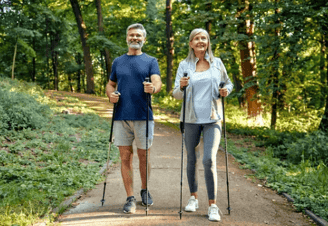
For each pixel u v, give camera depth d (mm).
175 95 3373
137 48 3377
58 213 3242
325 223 3258
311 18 8672
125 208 3295
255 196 4180
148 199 3559
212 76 3256
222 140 8633
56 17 23094
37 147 5820
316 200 3859
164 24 22891
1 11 17141
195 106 3250
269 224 3207
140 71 3348
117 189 4168
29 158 5250
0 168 4336
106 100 15711
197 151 3439
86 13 22891
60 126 7762
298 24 8398
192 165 3398
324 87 10922
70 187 4016
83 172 4758
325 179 4777
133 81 3348
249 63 12422
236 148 7652
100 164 5383
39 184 3924
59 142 6305
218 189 4406
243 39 11258
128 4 22062
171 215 3273
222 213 3438
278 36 9172
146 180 3314
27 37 23625
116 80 3566
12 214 2930
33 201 3361
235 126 11289
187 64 3393
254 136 9836
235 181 4895
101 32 20781
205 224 3066
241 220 3254
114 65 3502
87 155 5785
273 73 9680
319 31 8672
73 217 3176
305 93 11344
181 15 18141
